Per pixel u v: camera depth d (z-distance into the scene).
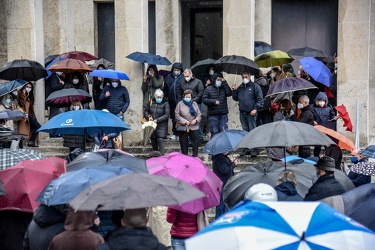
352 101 36.44
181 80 34.53
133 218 12.14
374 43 38.06
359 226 11.20
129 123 35.78
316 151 30.38
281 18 42.00
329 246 10.76
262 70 39.78
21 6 36.84
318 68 34.00
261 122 34.31
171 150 34.53
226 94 32.84
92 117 22.02
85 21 42.94
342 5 36.50
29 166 17.16
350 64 36.41
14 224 17.58
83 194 12.70
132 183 12.64
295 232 10.82
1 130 25.67
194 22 43.34
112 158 17.19
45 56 41.00
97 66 38.53
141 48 36.16
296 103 35.28
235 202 19.19
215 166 24.55
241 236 10.79
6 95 31.44
